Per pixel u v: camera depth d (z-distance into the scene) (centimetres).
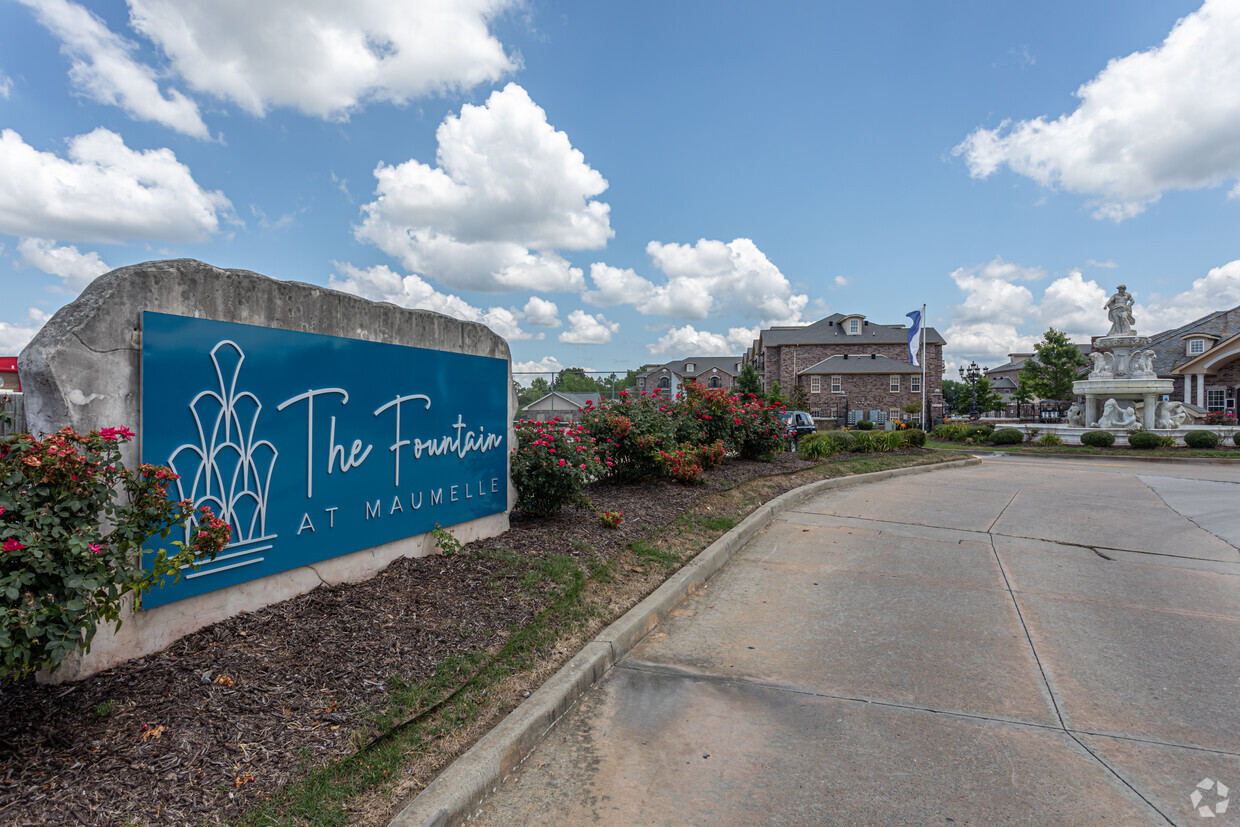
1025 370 4716
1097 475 1458
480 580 474
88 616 240
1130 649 453
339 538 425
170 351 322
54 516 235
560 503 659
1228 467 1700
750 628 491
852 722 350
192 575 331
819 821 267
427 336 513
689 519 757
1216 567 667
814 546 746
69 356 284
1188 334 3878
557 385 1764
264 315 376
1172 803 279
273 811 235
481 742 299
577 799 282
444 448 532
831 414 4794
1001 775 300
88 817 217
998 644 462
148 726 265
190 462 331
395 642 367
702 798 283
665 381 7569
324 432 414
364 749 278
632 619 469
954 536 801
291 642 346
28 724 258
